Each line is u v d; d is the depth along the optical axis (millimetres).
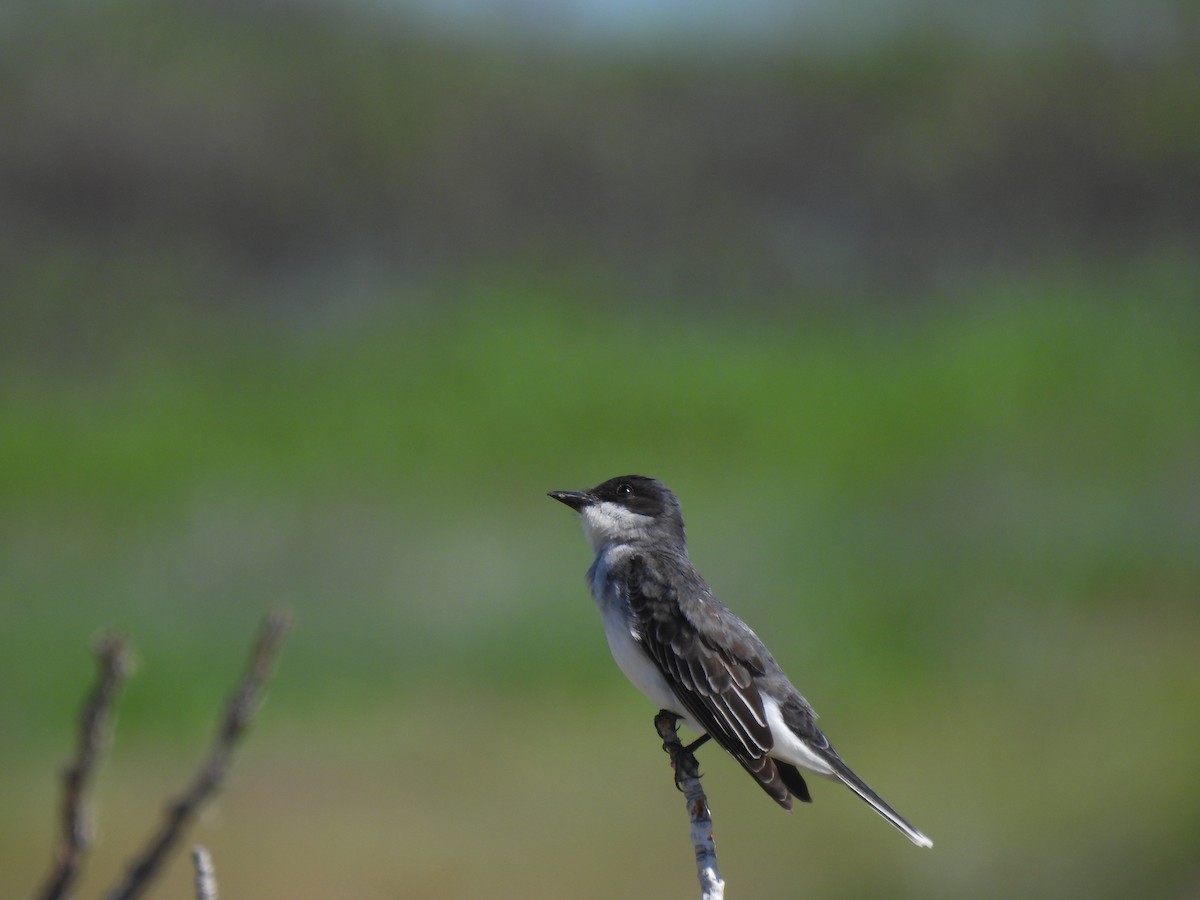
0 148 32281
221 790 2852
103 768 12586
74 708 13516
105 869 10742
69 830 2709
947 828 10906
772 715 6258
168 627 14594
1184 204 35344
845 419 22734
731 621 6480
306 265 33062
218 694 13664
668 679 6348
